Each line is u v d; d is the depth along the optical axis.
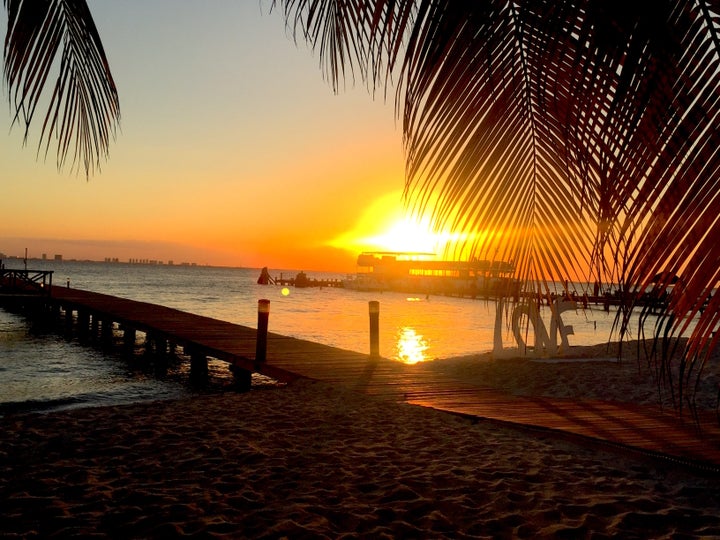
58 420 6.27
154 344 17.89
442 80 1.39
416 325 28.59
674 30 1.12
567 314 34.75
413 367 10.14
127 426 6.02
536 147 1.41
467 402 7.25
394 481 4.27
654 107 1.17
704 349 1.11
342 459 4.85
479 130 1.42
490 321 31.94
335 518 3.58
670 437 5.25
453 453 5.05
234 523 3.47
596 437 5.24
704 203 1.13
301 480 4.31
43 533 3.30
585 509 3.71
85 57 2.45
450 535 3.34
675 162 1.16
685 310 1.13
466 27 1.37
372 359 10.95
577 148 1.26
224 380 12.83
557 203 1.38
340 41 2.14
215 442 5.39
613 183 1.22
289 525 3.42
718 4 1.12
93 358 15.77
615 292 1.23
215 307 40.16
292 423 6.21
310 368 9.84
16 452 5.02
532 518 3.58
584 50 1.20
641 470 4.58
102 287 68.44
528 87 1.40
